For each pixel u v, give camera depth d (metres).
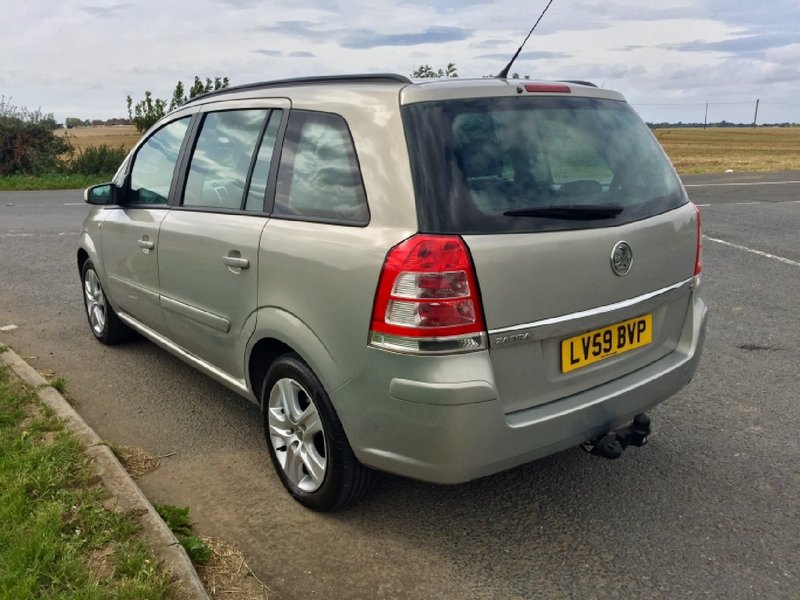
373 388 2.69
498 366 2.65
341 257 2.76
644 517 3.18
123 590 2.45
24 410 3.95
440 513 3.23
